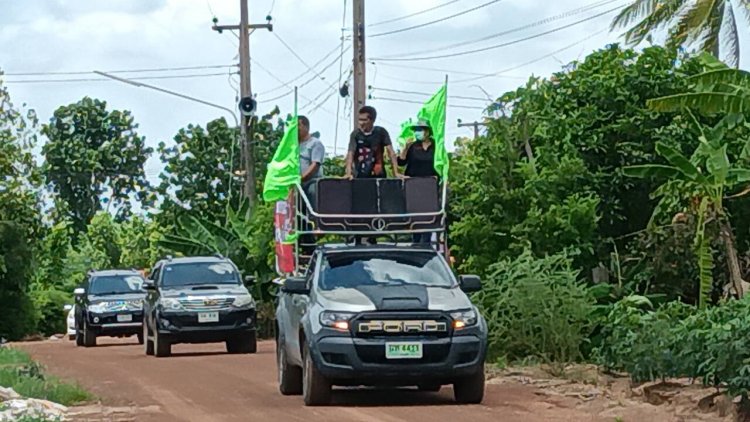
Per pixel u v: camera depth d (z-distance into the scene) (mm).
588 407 13641
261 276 33406
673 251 18594
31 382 16000
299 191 16109
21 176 43750
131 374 19203
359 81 26656
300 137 16938
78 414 13859
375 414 13070
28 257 44094
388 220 15516
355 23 26719
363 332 13516
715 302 18953
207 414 13523
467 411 13297
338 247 15070
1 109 43031
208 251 33938
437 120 16578
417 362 13523
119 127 73375
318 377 13664
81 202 71438
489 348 18062
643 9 28000
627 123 20406
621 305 16406
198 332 23594
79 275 58688
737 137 19484
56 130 72500
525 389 15523
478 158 21297
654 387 14453
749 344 12289
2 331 44094
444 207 15617
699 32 27219
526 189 20125
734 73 16547
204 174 55312
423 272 14742
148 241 59094
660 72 20750
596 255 19969
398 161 17109
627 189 20438
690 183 17344
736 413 12461
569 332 17516
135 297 31000
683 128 20016
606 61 21359
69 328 39656
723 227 17375
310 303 14195
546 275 17812
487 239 20203
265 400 14812
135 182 72750
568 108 20969
